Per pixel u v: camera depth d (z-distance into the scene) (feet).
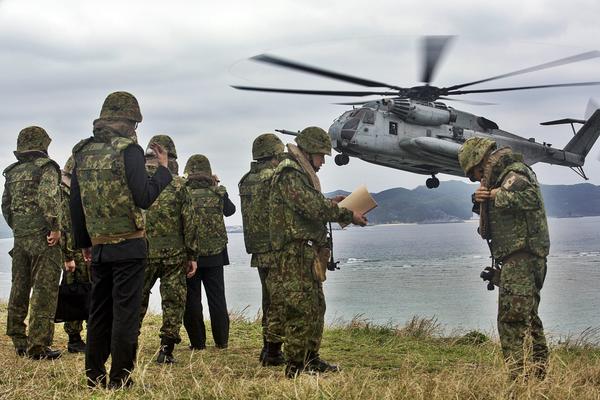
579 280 112.78
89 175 16.81
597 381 18.48
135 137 17.38
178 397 16.14
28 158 21.94
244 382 16.87
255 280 114.52
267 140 23.67
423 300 81.20
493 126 68.44
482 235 18.63
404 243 421.18
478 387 15.96
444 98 63.62
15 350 22.47
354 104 65.57
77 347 23.85
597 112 82.28
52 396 16.02
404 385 16.07
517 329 17.71
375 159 63.82
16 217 21.85
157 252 21.59
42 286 21.54
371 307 72.54
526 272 17.85
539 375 17.13
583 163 82.43
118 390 16.20
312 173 18.57
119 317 16.70
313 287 18.38
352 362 22.08
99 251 16.75
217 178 26.45
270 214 18.66
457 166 64.80
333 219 18.19
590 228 628.69
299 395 15.57
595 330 30.91
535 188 17.90
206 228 25.07
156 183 17.08
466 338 28.07
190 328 24.85
